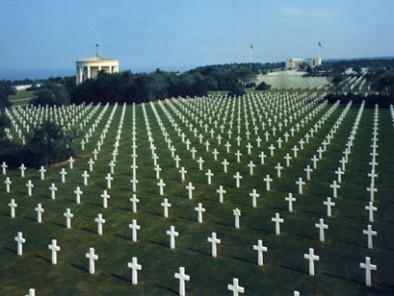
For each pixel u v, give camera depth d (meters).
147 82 88.06
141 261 16.50
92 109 76.12
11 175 30.67
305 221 20.28
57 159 34.03
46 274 15.63
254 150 37.44
